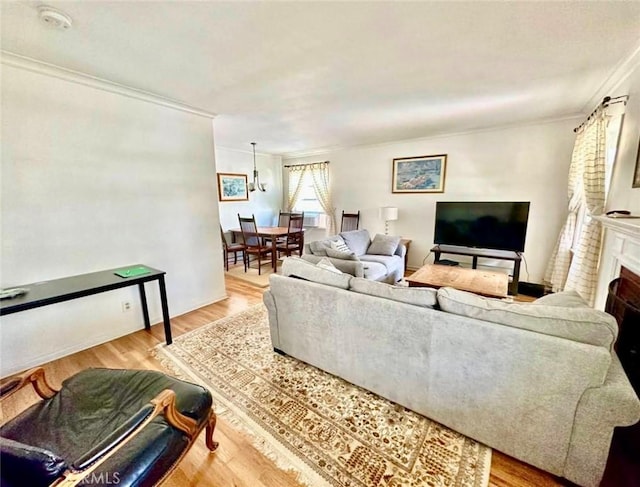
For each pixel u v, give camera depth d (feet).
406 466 4.64
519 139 13.33
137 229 9.43
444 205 14.60
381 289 6.01
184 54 6.53
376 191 18.34
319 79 8.03
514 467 4.61
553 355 4.09
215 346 8.51
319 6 4.86
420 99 9.77
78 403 4.18
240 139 16.72
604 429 3.86
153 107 9.49
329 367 6.91
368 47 6.28
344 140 17.04
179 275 10.84
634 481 4.35
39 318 7.60
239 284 14.78
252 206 21.62
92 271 8.43
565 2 4.80
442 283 9.95
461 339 4.83
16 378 4.00
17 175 6.95
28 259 7.23
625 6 4.86
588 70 7.49
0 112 6.61
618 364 4.38
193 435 4.05
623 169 7.77
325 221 21.01
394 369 5.78
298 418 5.69
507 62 7.04
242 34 5.72
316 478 4.46
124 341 8.89
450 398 5.16
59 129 7.52
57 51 6.39
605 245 8.73
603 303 8.67
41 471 2.32
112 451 2.80
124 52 6.43
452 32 5.72
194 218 11.16
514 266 12.67
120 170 8.84
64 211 7.77
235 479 4.46
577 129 11.28
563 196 12.72
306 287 6.82
